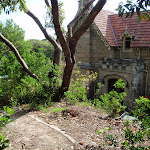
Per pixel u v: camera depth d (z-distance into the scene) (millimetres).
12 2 7664
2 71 8508
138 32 15000
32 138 4625
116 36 16016
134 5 3582
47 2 10289
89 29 16500
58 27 7371
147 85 14422
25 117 6113
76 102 8180
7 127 5180
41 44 27625
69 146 4348
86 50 16891
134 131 5289
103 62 14859
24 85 8148
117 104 7035
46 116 6332
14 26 22078
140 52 14508
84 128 5531
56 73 8562
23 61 8617
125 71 13570
